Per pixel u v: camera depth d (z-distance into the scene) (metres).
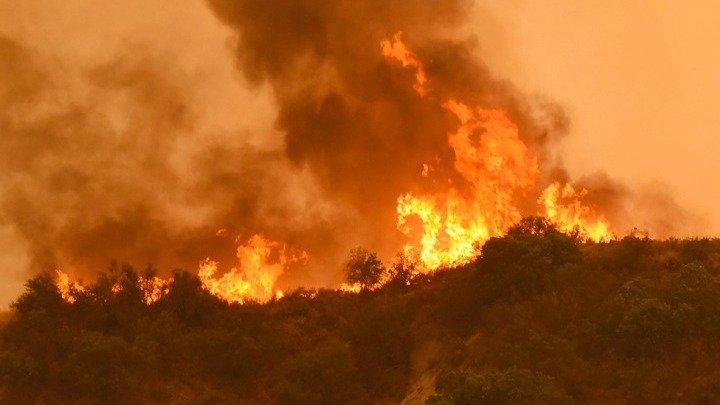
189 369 69.38
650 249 69.75
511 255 68.56
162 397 66.94
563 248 68.69
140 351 67.56
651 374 56.66
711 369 55.91
